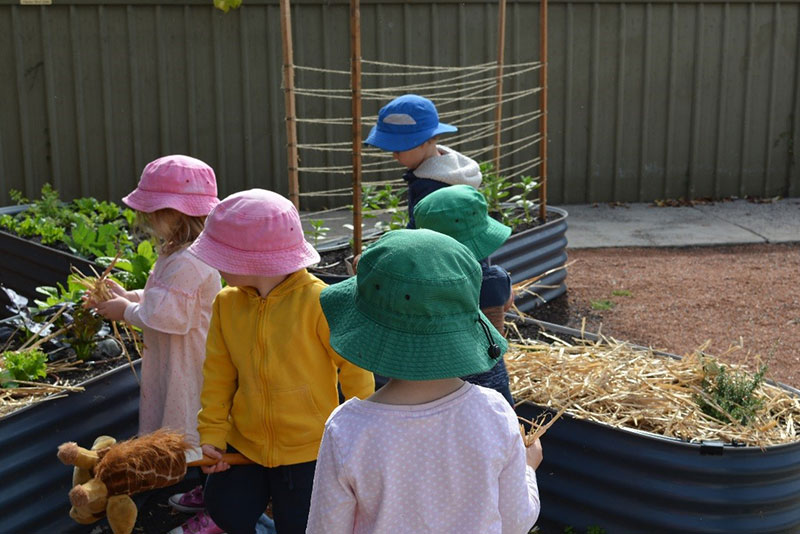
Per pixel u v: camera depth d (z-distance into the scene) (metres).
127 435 3.96
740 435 3.52
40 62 9.62
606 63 10.52
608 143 10.73
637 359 4.33
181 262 3.43
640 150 10.80
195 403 3.56
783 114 10.88
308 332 2.93
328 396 3.00
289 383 2.93
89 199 7.79
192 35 9.80
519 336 4.75
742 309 6.79
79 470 2.92
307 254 2.97
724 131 10.86
